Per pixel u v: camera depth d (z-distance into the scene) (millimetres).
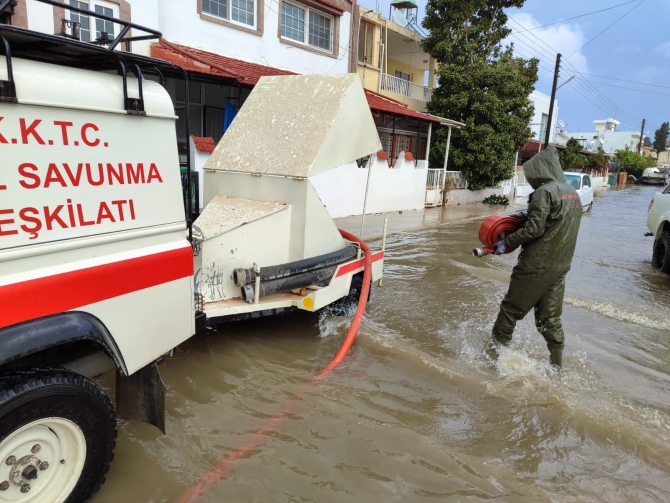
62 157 2330
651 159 68875
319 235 4820
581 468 3275
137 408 3031
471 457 3303
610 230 15266
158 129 2818
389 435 3475
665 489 3109
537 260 4602
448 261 9422
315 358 4660
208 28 11586
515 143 21719
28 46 2520
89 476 2525
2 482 2219
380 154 14695
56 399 2268
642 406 4176
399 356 4766
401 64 25062
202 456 3129
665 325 6410
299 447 3281
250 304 4168
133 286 2709
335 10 14820
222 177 5035
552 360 4785
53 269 2320
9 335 2133
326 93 4984
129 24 2605
